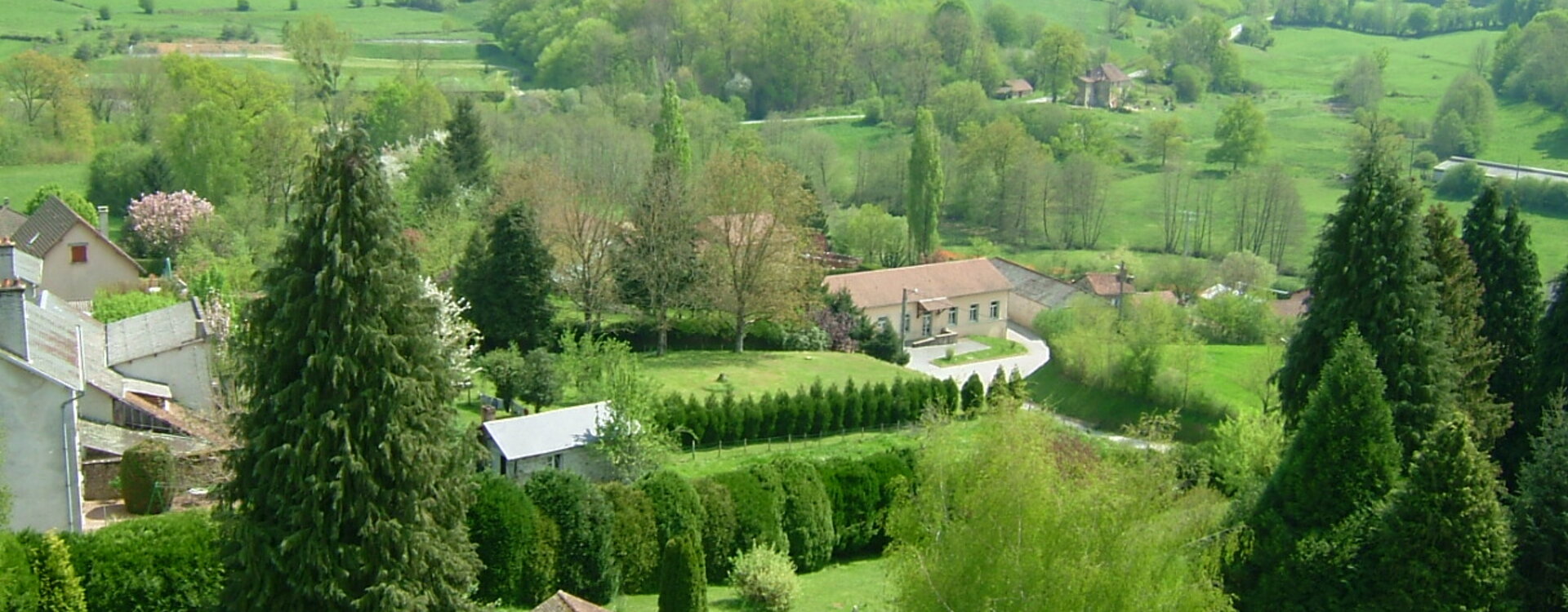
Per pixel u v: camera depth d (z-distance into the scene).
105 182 100.19
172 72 120.12
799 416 58.25
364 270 25.11
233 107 111.38
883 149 134.62
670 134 107.56
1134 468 27.84
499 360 57.53
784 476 42.94
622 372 48.81
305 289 25.16
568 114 123.44
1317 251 38.31
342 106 121.06
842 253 108.38
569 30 165.50
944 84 164.25
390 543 25.66
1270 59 196.88
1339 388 31.00
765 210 76.44
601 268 76.19
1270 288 100.44
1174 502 29.73
